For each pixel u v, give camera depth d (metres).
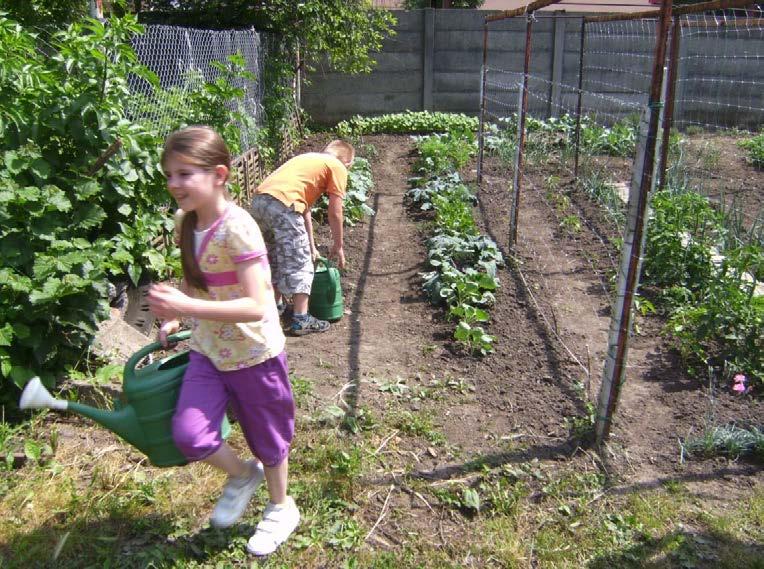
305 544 2.89
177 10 10.48
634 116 12.55
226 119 6.16
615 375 3.52
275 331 2.68
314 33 11.20
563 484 3.31
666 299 5.50
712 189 9.36
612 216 7.68
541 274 6.26
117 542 2.85
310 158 4.88
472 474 3.40
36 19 6.09
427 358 4.64
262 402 2.65
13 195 3.54
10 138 3.82
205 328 2.61
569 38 14.18
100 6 4.93
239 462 2.74
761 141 11.62
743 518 3.12
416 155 11.77
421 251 6.98
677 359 4.64
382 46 14.25
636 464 3.53
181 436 2.50
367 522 3.07
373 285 6.09
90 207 4.05
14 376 3.47
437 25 14.12
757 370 4.35
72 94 4.04
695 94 13.74
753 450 3.62
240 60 6.06
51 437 3.41
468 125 13.70
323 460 3.41
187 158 2.38
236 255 2.46
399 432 3.73
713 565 2.83
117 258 4.02
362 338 4.97
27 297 3.53
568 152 10.55
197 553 2.81
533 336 4.98
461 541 2.98
